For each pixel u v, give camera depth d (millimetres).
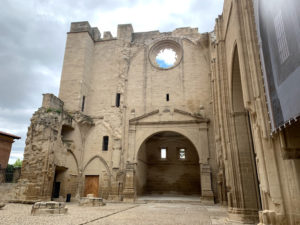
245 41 10445
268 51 7980
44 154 22062
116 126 29203
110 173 27391
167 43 32500
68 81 29766
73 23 32750
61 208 13719
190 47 31125
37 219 11117
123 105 30062
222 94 16422
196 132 26703
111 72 31984
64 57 31047
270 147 8320
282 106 7016
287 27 6566
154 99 29703
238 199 12812
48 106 24203
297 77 6062
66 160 25781
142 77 31062
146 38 33062
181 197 28734
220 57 17531
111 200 25953
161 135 33906
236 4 11188
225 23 16344
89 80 31750
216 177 24797
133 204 22875
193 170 32062
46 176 21641
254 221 11773
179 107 28719
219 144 21281
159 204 23078
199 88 29000
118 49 32938
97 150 28594
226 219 12594
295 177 7254
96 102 30906
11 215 12406
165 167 32969
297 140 7297
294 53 6203
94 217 12273
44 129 22797
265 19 8203
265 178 8375
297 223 7125
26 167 22109
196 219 12422
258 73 9188
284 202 7711
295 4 6094
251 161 13242
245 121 14047
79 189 27031
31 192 21156
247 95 9625
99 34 35281
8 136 30859
